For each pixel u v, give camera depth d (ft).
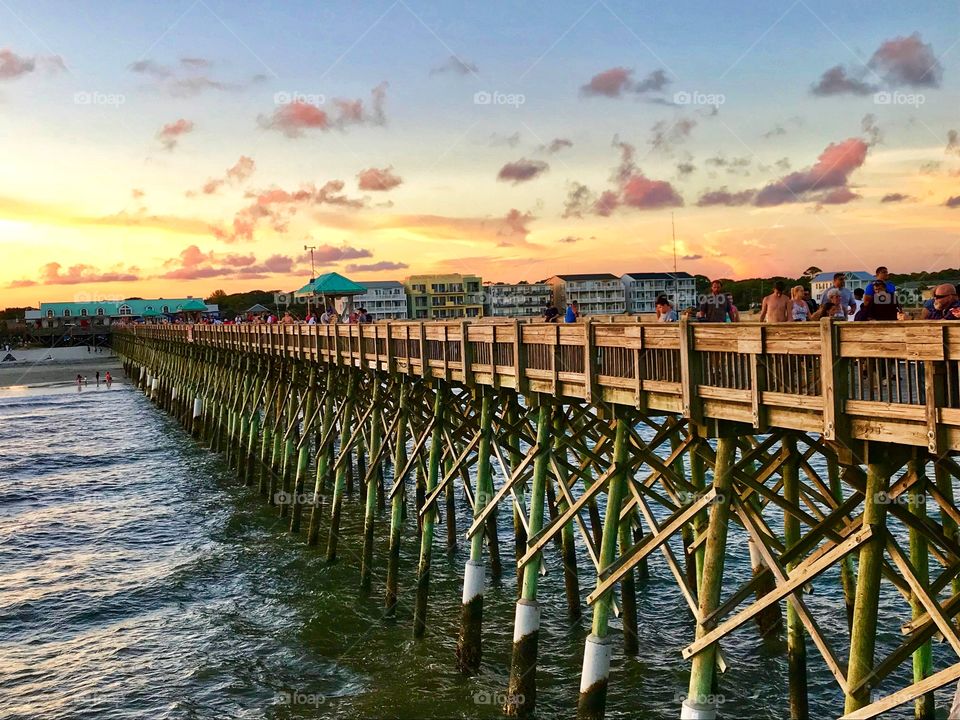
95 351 554.87
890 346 29.22
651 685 55.62
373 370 90.84
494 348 58.75
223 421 167.73
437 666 60.44
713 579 37.58
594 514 79.25
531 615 52.60
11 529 112.27
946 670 28.32
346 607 72.95
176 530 106.32
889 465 31.30
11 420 250.16
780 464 43.65
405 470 72.49
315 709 55.26
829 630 61.05
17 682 63.00
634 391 43.19
